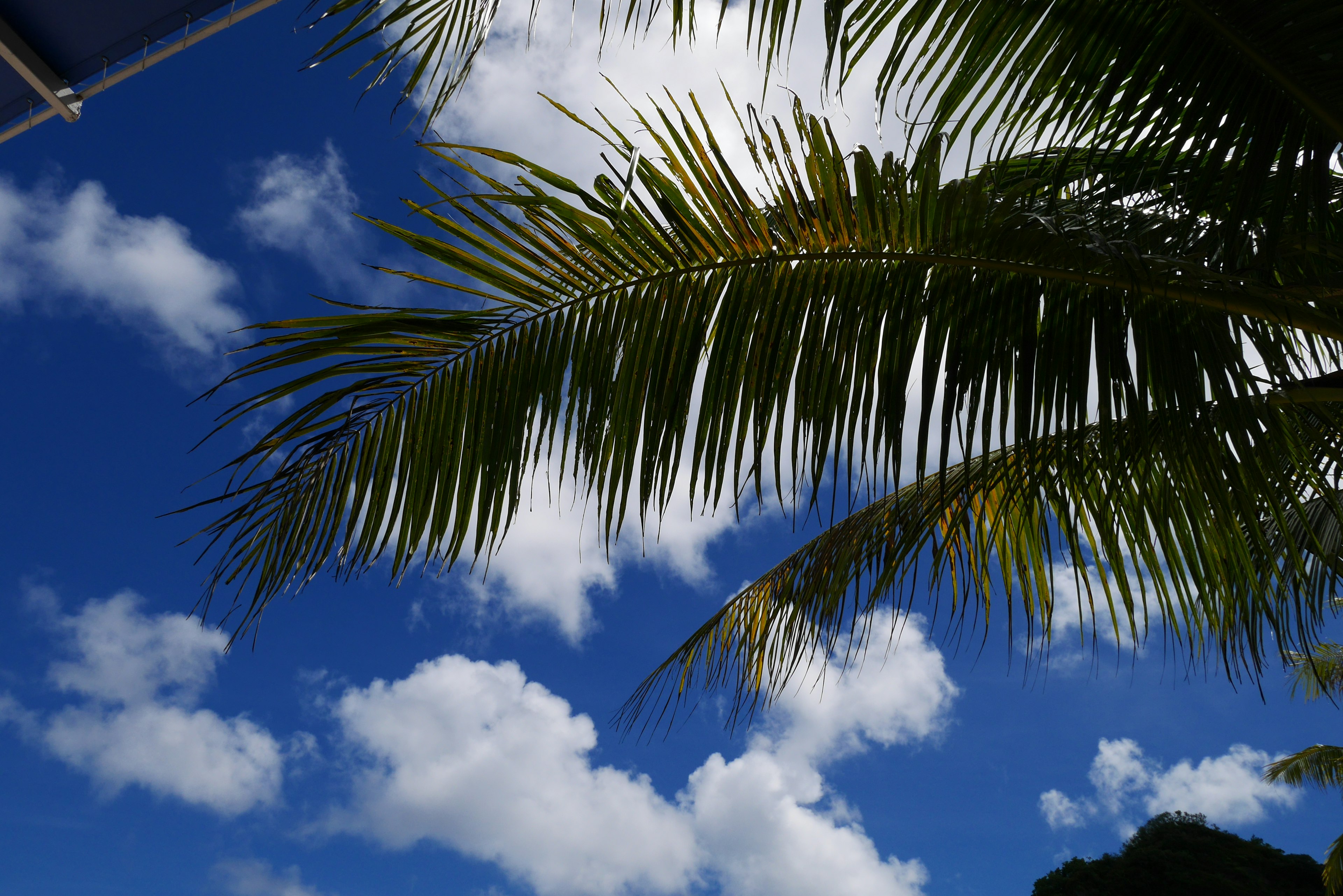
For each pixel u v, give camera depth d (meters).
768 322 1.53
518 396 1.49
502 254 1.48
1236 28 1.29
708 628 4.05
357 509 1.40
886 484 1.44
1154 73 1.37
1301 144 1.35
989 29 1.42
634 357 1.52
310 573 1.37
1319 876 20.91
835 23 1.36
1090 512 1.82
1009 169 2.01
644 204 1.46
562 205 1.43
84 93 4.65
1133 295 1.38
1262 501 1.92
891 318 1.51
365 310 1.42
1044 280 1.50
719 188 1.47
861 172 1.46
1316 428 1.80
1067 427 1.45
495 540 1.41
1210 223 1.61
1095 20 1.37
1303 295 1.40
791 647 3.08
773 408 1.49
